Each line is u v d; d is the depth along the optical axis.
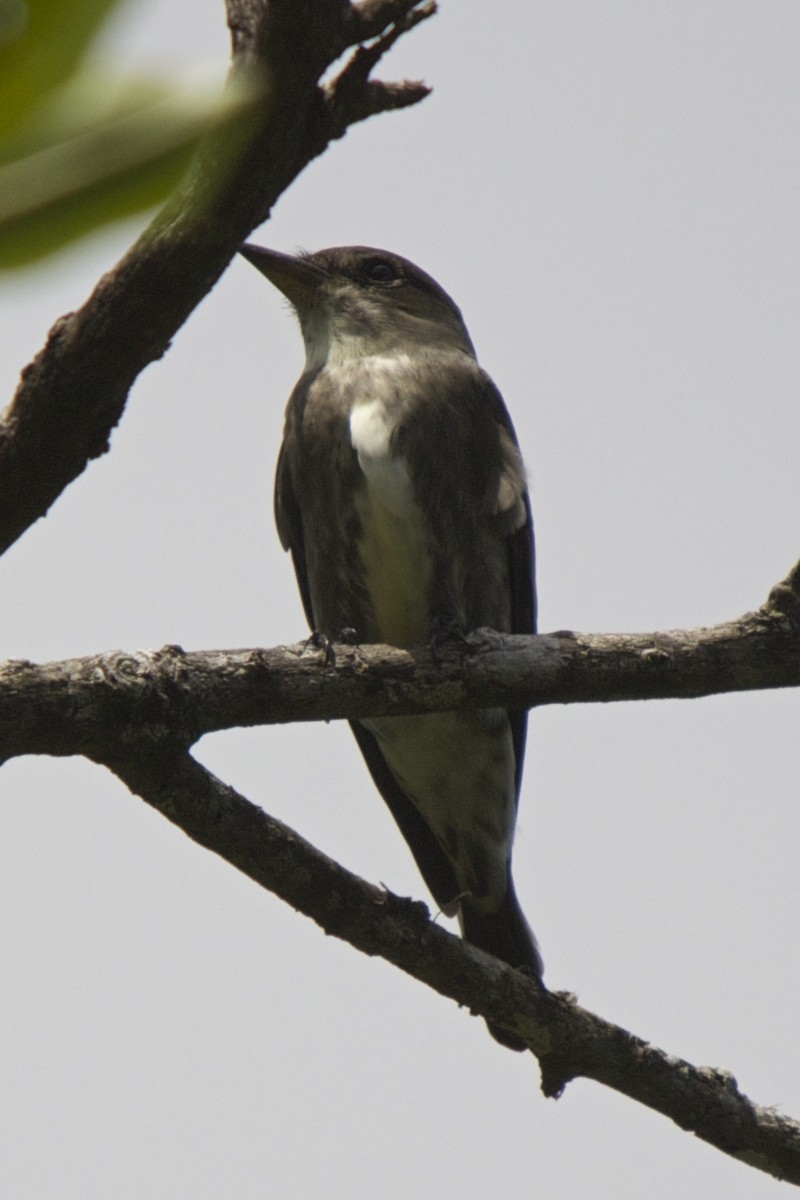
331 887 7.98
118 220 1.03
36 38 1.03
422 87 5.28
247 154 4.20
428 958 8.32
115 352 4.66
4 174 1.02
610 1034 8.63
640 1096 8.66
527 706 7.94
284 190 4.43
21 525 5.09
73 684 6.49
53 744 6.48
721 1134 8.64
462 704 7.79
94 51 1.03
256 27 4.24
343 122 5.11
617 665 7.85
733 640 7.86
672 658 7.83
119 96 1.02
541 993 8.58
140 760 6.83
